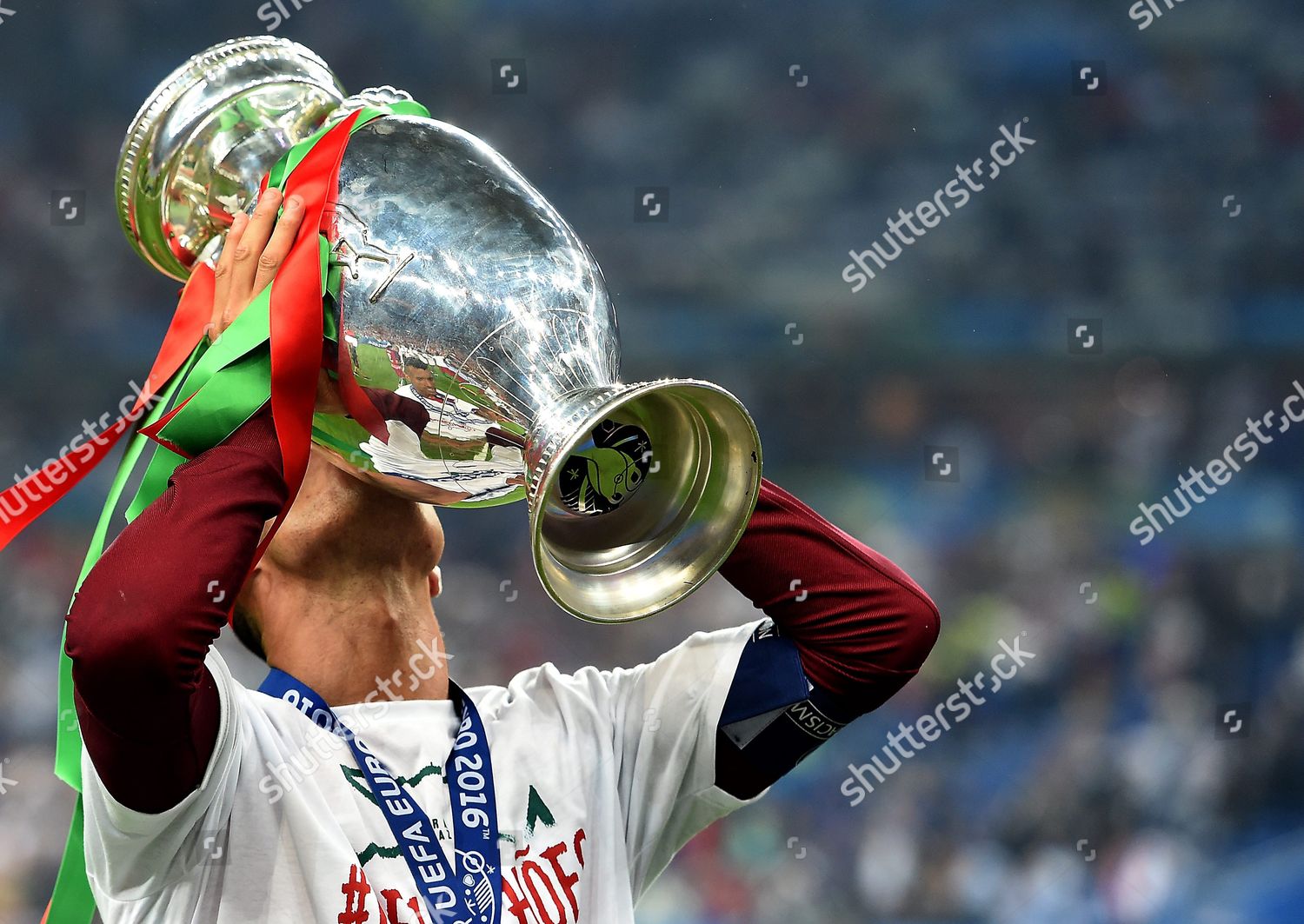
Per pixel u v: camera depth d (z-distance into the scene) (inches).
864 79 513.3
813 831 331.9
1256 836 341.4
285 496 58.9
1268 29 521.3
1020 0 517.0
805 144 503.8
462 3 489.4
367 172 59.7
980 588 418.3
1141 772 352.2
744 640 71.5
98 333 429.1
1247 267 490.3
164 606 53.7
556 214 62.5
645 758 70.3
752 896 317.1
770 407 462.9
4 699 356.2
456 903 61.2
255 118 67.2
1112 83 516.1
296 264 58.1
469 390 57.8
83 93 452.4
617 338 62.2
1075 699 380.2
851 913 323.3
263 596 67.3
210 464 57.8
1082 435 457.1
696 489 61.0
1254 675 391.2
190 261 68.8
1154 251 490.9
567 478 59.7
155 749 54.8
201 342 61.9
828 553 69.7
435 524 69.6
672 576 60.3
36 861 313.1
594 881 65.4
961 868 331.9
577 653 367.6
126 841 57.4
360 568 66.7
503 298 57.9
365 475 63.2
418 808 63.0
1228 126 511.5
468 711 67.2
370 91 67.1
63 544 390.9
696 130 498.6
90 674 53.2
